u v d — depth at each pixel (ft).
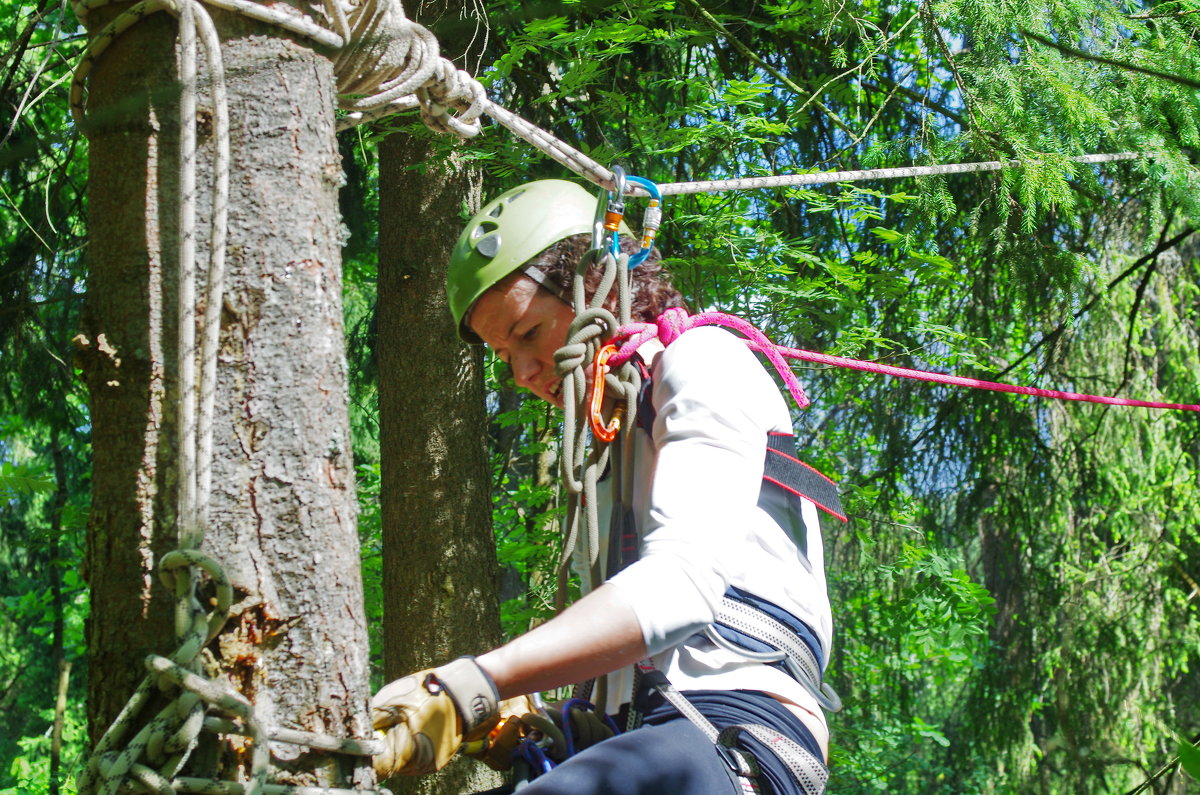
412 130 12.13
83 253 14.97
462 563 13.20
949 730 36.27
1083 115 11.94
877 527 19.94
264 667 3.64
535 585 16.52
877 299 16.07
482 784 12.43
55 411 18.45
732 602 4.74
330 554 3.76
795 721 4.65
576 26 13.01
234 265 3.73
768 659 4.68
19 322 15.03
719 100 13.07
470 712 4.02
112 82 3.80
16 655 34.17
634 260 5.40
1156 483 25.14
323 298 3.88
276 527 3.67
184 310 3.49
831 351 15.06
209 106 3.76
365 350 21.09
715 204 14.01
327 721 3.70
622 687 4.91
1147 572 25.58
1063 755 28.55
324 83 4.07
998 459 20.97
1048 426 23.77
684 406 4.54
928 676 34.37
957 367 19.13
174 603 3.59
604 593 4.09
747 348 4.95
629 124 13.46
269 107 3.86
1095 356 23.76
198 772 3.52
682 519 4.25
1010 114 11.98
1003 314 19.19
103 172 3.76
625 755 4.29
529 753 4.84
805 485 4.94
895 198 13.12
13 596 27.37
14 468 12.67
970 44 12.76
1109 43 12.57
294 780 3.64
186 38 3.60
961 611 16.01
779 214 16.25
